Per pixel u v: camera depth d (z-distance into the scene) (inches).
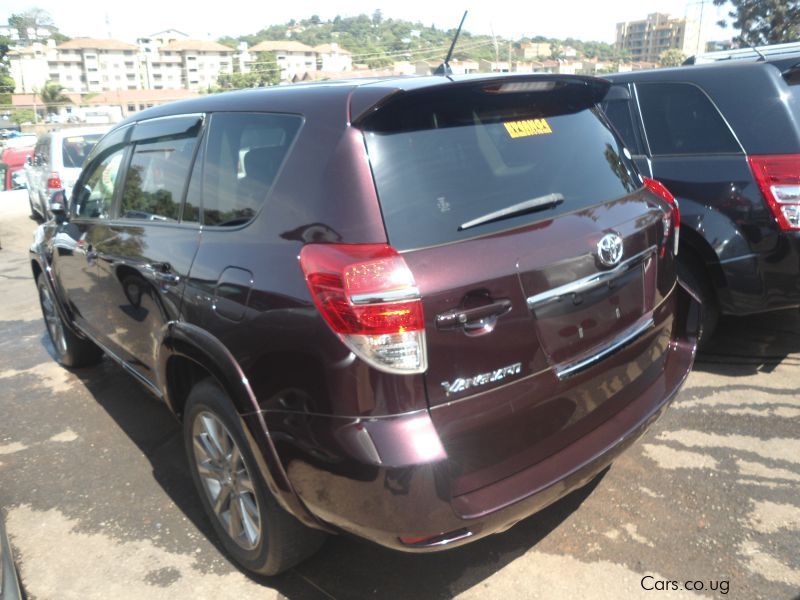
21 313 270.4
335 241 85.7
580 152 107.8
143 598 106.7
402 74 110.2
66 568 114.3
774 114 157.2
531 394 90.8
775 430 142.6
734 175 158.9
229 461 107.1
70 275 167.2
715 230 159.9
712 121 165.0
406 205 86.0
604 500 123.5
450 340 83.4
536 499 88.6
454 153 92.6
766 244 155.0
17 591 89.4
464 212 88.8
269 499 98.1
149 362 131.8
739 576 103.7
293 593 105.9
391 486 81.0
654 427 146.8
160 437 157.8
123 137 149.2
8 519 128.4
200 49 5536.4
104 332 155.8
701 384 164.6
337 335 82.8
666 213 116.6
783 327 195.2
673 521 116.7
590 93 115.6
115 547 119.1
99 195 155.7
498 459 89.0
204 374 113.9
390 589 105.7
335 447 83.9
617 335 104.3
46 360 212.2
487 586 104.8
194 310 105.3
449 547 83.9
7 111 3860.7
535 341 90.7
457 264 84.3
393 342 80.9
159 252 117.9
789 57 161.3
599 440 99.0
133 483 138.9
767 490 123.4
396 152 88.7
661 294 115.6
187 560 115.0
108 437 158.9
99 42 5654.5
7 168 826.2
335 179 87.8
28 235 468.8
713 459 133.8
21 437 161.0
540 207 95.7
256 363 92.5
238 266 96.5
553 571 107.1
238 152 106.0
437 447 82.0
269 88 112.3
